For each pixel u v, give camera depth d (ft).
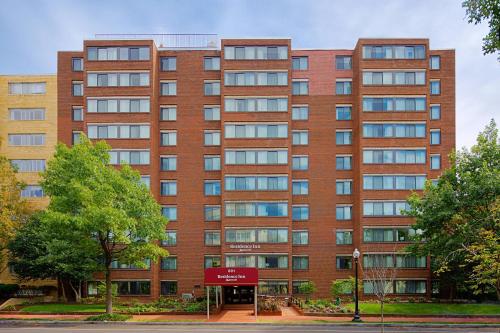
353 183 199.11
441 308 149.69
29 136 207.51
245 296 165.99
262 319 133.90
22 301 176.65
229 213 192.65
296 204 198.80
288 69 196.65
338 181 199.82
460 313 140.46
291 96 199.52
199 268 196.54
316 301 171.73
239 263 190.08
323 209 198.70
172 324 125.70
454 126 200.54
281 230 191.62
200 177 200.44
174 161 201.46
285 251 190.08
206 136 202.28
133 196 136.26
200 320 131.75
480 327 120.67
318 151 200.54
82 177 128.88
